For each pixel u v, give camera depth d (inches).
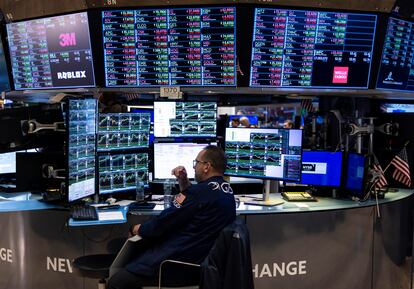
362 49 135.9
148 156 131.3
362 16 132.6
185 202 90.9
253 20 127.0
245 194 141.1
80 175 111.8
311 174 136.5
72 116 106.6
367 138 158.7
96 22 130.8
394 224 137.9
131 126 126.3
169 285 89.4
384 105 181.2
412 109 184.7
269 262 119.1
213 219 90.8
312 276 122.8
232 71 132.0
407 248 149.6
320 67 135.0
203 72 132.8
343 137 145.6
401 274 145.7
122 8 128.9
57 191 117.3
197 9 127.0
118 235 117.4
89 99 114.5
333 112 149.7
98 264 98.6
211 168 97.4
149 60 133.2
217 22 127.5
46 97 168.7
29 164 118.1
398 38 141.3
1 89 152.8
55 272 122.9
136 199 125.5
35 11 135.3
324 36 132.3
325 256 123.3
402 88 149.8
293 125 228.1
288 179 120.1
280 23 128.7
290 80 134.8
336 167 135.0
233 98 193.6
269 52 131.2
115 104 142.4
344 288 126.6
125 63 134.2
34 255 124.6
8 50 144.2
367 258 128.9
